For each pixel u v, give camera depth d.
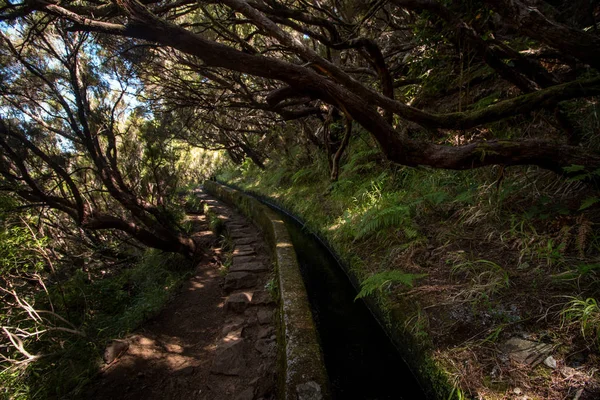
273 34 1.99
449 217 3.05
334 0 4.11
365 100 2.14
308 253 4.55
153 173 5.24
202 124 8.20
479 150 1.97
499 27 3.42
